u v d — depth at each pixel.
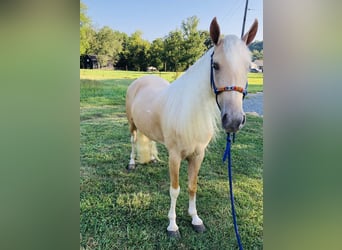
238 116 1.05
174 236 1.43
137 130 1.74
